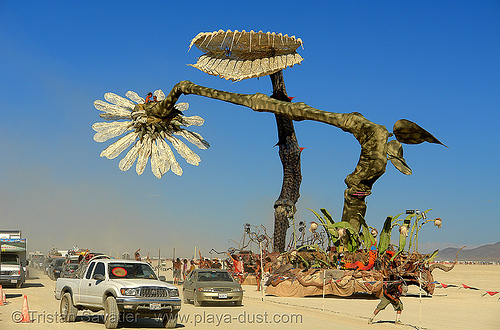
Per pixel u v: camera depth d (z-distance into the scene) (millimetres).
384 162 28062
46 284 34625
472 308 21703
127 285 13812
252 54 37438
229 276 22844
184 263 40469
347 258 26906
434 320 17078
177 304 14055
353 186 28703
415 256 27906
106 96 39000
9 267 29547
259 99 33188
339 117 29797
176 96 37188
